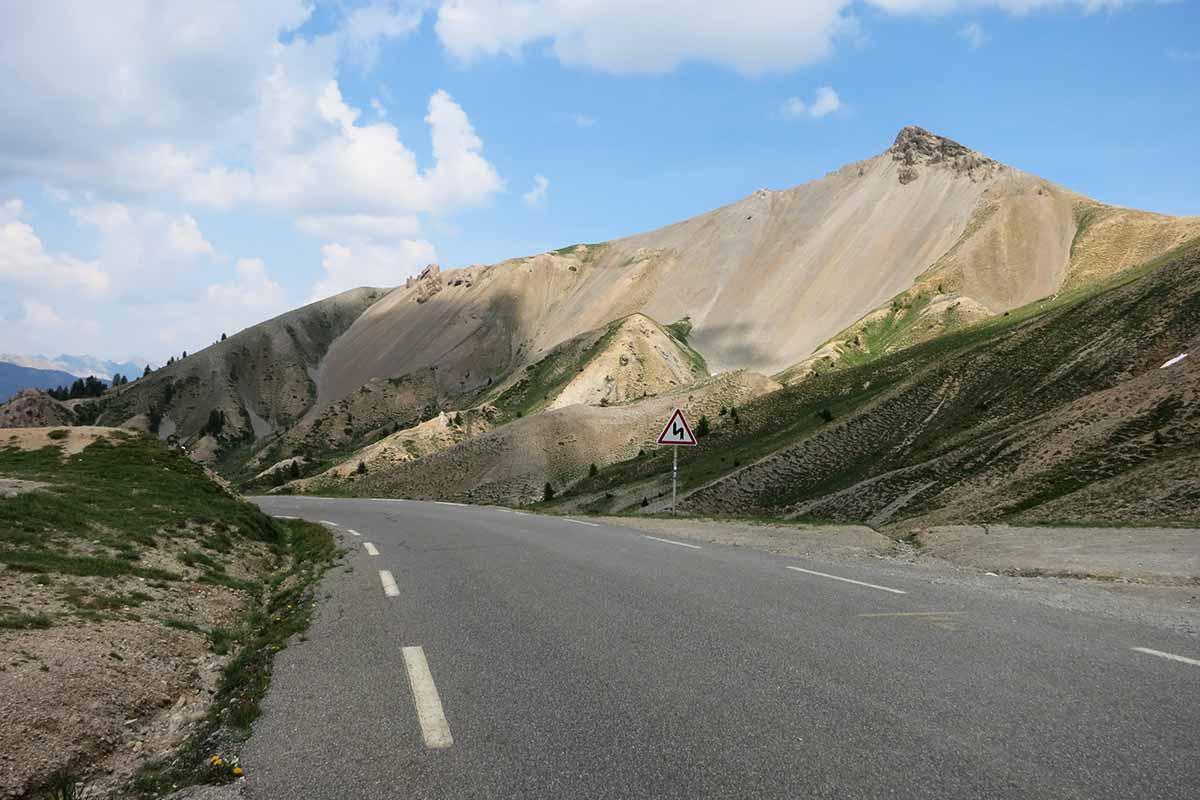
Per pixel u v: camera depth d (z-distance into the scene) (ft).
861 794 13.37
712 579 35.09
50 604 26.58
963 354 289.94
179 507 55.67
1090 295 312.50
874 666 20.89
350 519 79.41
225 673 23.11
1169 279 245.65
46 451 69.46
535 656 22.66
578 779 14.19
